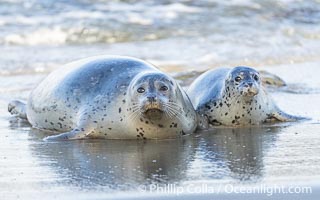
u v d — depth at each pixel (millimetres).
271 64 50094
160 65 49000
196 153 25734
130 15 65875
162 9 68062
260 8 68125
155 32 61188
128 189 20500
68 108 30062
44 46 57750
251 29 62344
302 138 28156
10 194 20281
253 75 30516
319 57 53031
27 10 66938
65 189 20672
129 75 29141
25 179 22047
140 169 23188
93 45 58406
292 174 22016
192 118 29641
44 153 26172
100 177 22078
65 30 61562
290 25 64250
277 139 28078
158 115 27438
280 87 40031
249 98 30594
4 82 44219
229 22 64312
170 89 27797
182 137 28859
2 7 67625
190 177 21922
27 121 33656
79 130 28844
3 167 23859
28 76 46531
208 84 32562
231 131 30062
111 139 28656
